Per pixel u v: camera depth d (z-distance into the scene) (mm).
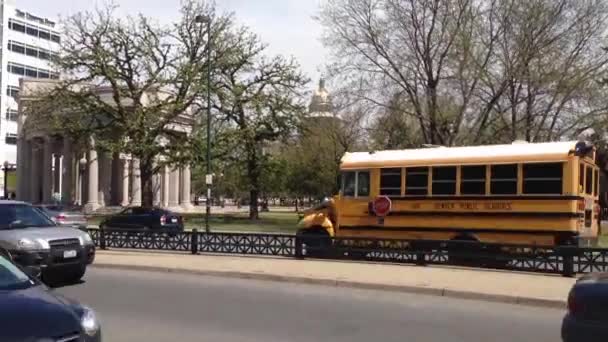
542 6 32406
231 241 19547
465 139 34250
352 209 20203
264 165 52656
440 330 9539
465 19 33594
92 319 5859
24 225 13766
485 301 12258
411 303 11945
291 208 107312
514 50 32938
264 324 9844
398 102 35656
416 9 34406
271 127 49781
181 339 8773
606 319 6637
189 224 45188
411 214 19062
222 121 47625
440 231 18516
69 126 43969
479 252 15961
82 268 13914
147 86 43562
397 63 35156
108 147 42656
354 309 11227
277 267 16172
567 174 16719
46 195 75250
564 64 32469
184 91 44438
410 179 19188
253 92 48719
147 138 43125
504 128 33781
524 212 17234
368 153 20391
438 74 34375
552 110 33156
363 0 39031
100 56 42062
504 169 17656
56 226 14109
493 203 17719
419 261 16547
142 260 17938
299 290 13422
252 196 54031
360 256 17516
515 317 10680
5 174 78250
